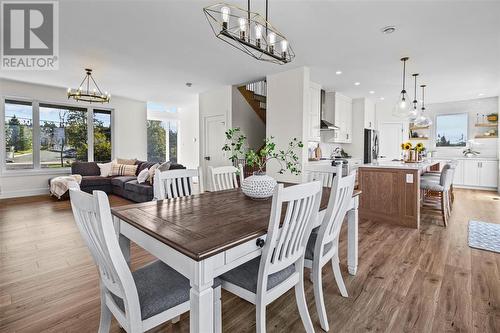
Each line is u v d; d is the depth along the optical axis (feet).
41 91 19.34
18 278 7.15
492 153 22.44
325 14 8.88
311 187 4.23
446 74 15.55
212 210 5.24
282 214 4.96
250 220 4.55
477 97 22.21
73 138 21.31
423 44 11.30
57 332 5.06
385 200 12.63
